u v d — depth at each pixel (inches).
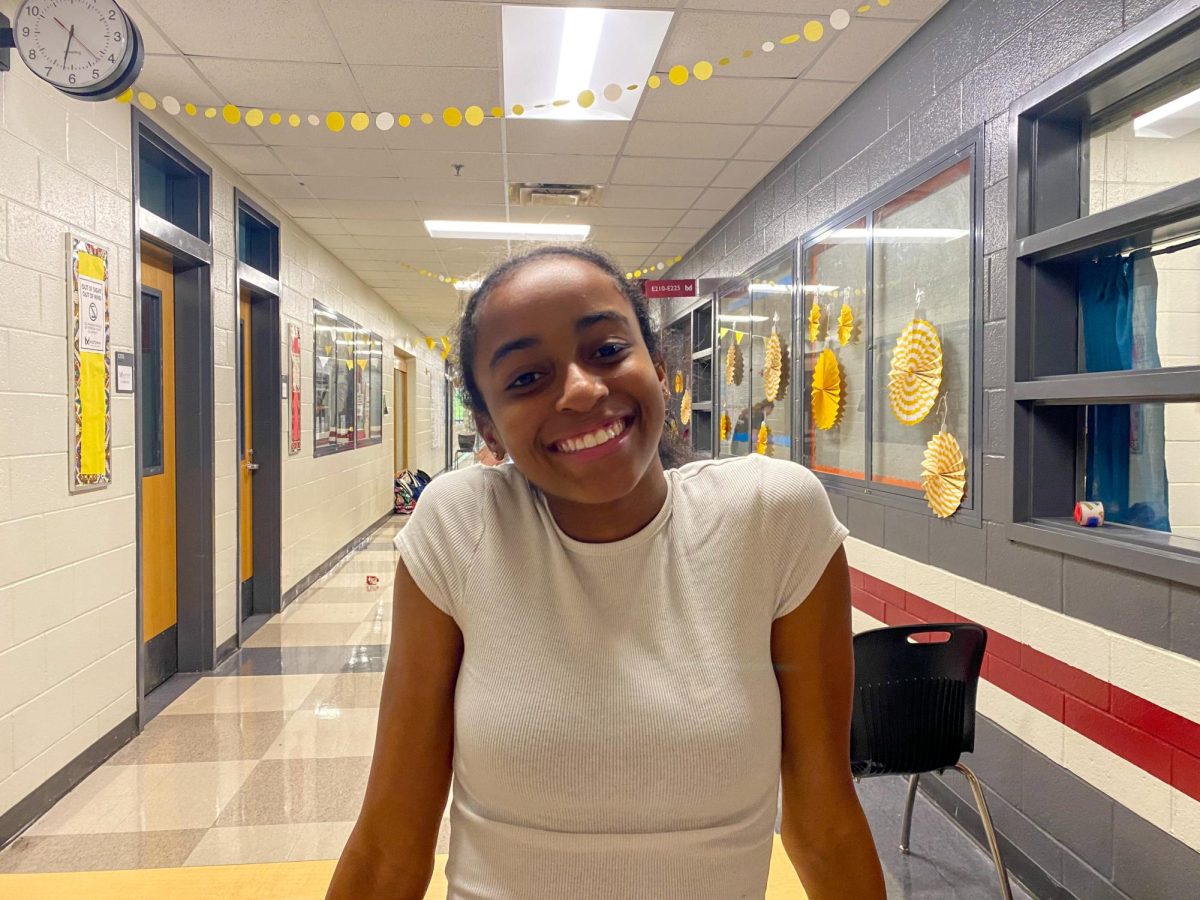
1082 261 84.0
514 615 27.6
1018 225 84.8
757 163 168.1
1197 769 63.4
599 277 28.2
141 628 121.8
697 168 171.3
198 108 134.6
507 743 26.3
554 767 26.3
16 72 91.9
